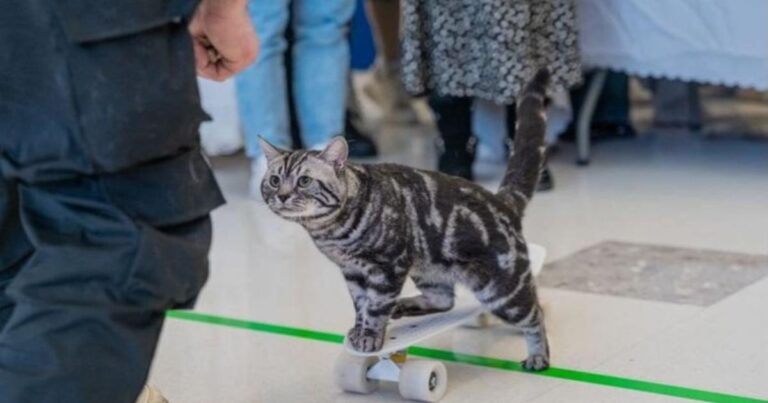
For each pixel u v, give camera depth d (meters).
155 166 1.15
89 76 1.09
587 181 3.46
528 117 2.09
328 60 3.55
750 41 3.22
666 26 3.31
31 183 1.14
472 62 3.14
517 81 3.09
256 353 2.19
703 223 2.94
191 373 2.10
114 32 1.09
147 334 1.16
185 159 1.18
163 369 2.12
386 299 1.86
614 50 3.41
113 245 1.13
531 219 3.04
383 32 4.68
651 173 3.53
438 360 2.03
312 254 2.85
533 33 3.13
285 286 2.60
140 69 1.11
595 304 2.35
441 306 2.06
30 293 1.13
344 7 3.54
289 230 3.09
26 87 1.10
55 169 1.12
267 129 3.46
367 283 1.86
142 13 1.10
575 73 3.24
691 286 2.45
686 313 2.28
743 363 2.02
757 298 2.35
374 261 1.84
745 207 3.09
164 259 1.14
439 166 3.41
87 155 1.10
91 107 1.09
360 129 3.96
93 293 1.12
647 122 4.36
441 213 1.90
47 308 1.12
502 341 2.16
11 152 1.12
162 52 1.13
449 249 1.91
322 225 1.81
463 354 2.11
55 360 1.12
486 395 1.92
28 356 1.12
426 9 3.18
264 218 3.24
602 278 2.52
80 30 1.08
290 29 3.54
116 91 1.10
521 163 2.06
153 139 1.13
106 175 1.13
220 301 2.51
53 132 1.10
